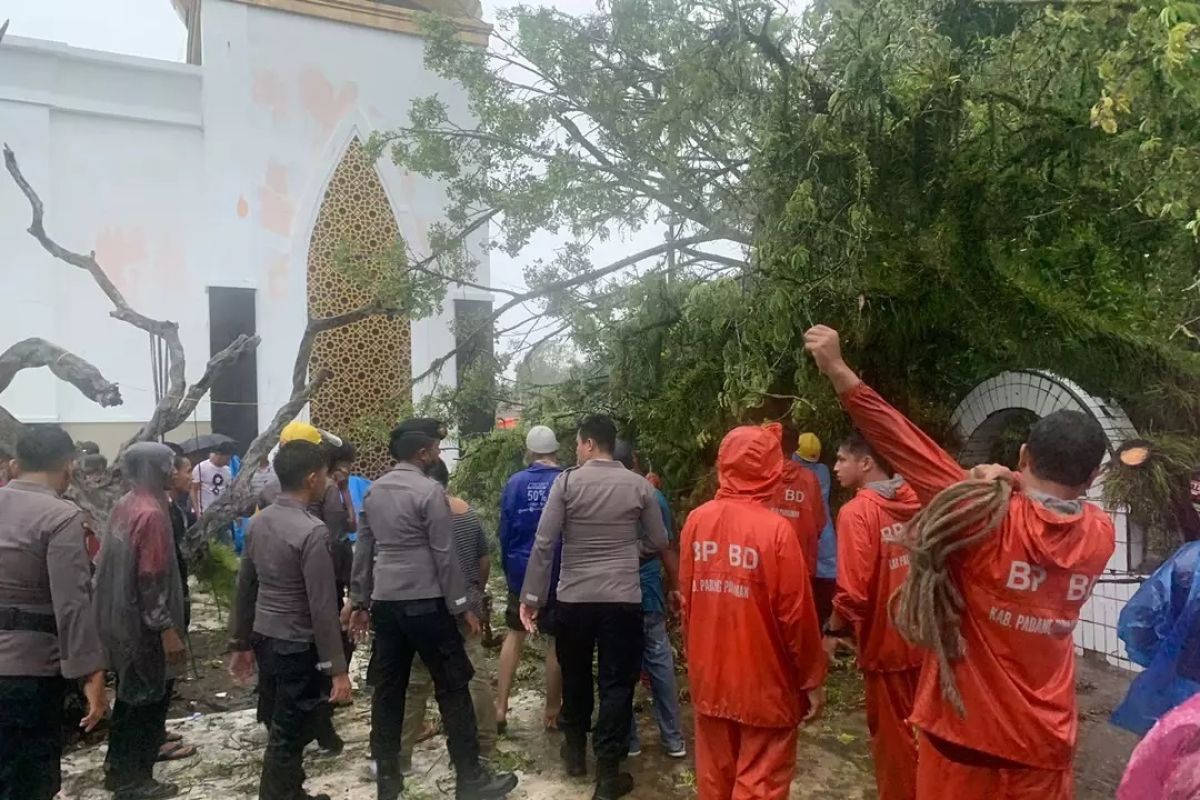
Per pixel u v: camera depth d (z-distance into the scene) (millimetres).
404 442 3941
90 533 5098
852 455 3396
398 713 3768
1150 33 3629
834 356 2477
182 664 3986
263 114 11406
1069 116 4926
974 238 5242
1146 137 4293
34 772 3186
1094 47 4562
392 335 11914
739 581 2975
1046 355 5188
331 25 11797
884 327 5090
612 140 7395
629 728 4121
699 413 5531
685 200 7137
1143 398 5074
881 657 3152
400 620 3672
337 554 4613
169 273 11102
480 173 8055
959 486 2178
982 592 2135
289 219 11555
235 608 3723
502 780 3918
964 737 2156
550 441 4699
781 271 4754
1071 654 2191
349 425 11750
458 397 8039
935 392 5945
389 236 12070
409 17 12172
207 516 6055
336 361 11695
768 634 2955
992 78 5352
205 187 11195
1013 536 2092
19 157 10172
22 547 3090
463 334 8750
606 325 6445
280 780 3518
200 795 3988
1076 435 2123
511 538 4629
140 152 10977
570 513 3896
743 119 5895
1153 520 4836
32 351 6418
